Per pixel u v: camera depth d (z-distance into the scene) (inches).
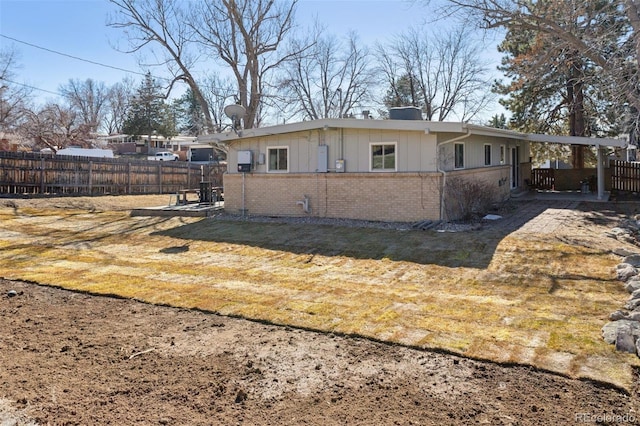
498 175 661.9
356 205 486.0
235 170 558.6
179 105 2299.5
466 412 126.2
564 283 253.4
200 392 139.9
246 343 179.5
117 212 604.1
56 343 180.2
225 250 372.2
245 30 920.3
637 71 433.7
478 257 318.7
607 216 501.4
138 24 923.4
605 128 898.1
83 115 2257.6
